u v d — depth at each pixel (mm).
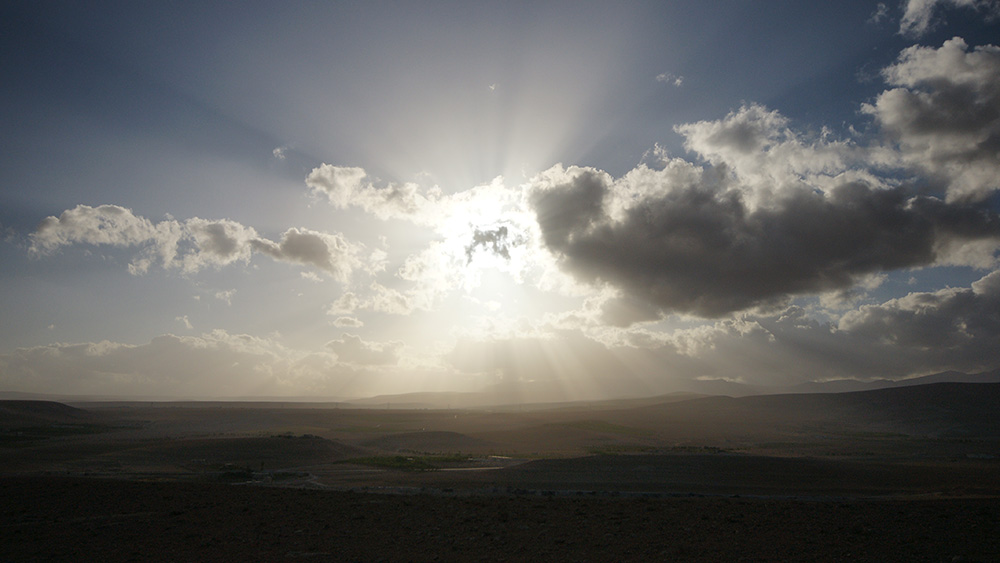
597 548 19062
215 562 17219
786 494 39406
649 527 22688
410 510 27266
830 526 22719
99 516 25312
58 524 23391
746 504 29750
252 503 29453
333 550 18859
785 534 21188
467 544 19766
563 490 40250
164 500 30125
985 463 69188
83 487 34438
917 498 36969
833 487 43156
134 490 33625
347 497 32531
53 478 40688
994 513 25938
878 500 34781
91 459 66062
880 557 17594
